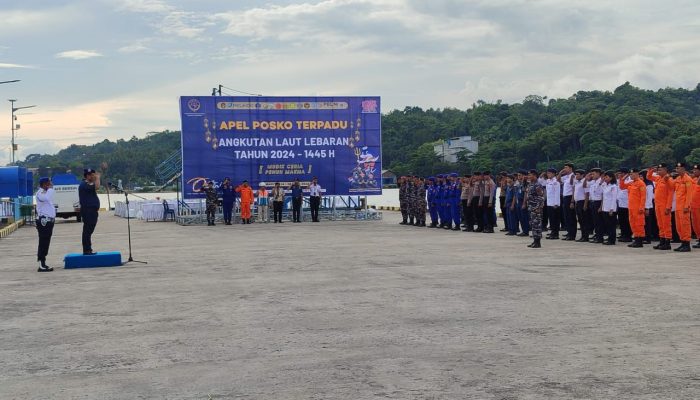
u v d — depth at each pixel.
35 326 9.28
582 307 9.65
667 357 6.93
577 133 84.25
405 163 108.62
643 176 20.14
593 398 5.68
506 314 9.27
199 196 33.59
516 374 6.43
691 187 17.00
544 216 24.42
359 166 35.09
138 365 7.08
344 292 11.40
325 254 17.64
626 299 10.23
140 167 116.56
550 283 11.95
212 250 19.55
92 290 12.41
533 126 113.81
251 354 7.40
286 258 16.88
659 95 126.12
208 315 9.70
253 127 34.00
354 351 7.43
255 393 6.02
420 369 6.67
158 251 19.64
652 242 19.95
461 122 128.62
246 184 32.84
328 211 35.97
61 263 17.48
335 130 34.81
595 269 13.77
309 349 7.56
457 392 5.92
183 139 33.38
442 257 16.41
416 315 9.32
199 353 7.51
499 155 94.69
